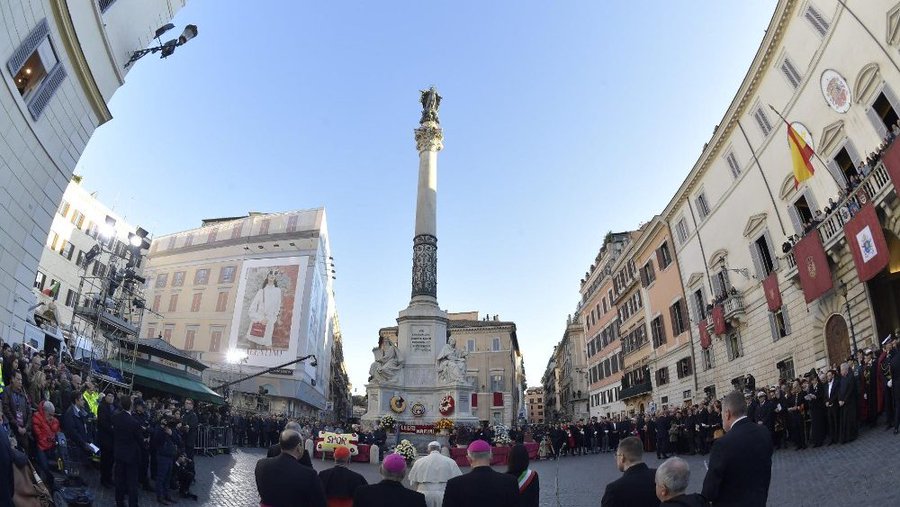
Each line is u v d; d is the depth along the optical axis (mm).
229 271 58562
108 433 11414
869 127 19328
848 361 14031
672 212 37906
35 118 15211
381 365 28828
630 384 47594
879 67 18469
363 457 23328
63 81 16156
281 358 53438
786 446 16484
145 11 19734
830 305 21531
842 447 13023
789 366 24875
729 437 4340
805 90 23062
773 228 26281
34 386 12000
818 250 21141
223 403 37250
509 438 27188
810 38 22344
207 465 18062
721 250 31156
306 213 59750
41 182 16344
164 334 58219
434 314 30047
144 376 30375
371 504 4758
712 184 32344
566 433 28047
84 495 8977
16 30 13516
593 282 61656
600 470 18250
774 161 25984
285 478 4957
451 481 4812
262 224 60531
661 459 21094
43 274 37812
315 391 59844
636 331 46188
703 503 3941
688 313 35781
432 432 26250
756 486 4188
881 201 17281
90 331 31578
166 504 10852
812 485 9727
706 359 33719
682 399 36781
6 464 4227
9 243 15500
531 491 5375
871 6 18516
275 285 56156
